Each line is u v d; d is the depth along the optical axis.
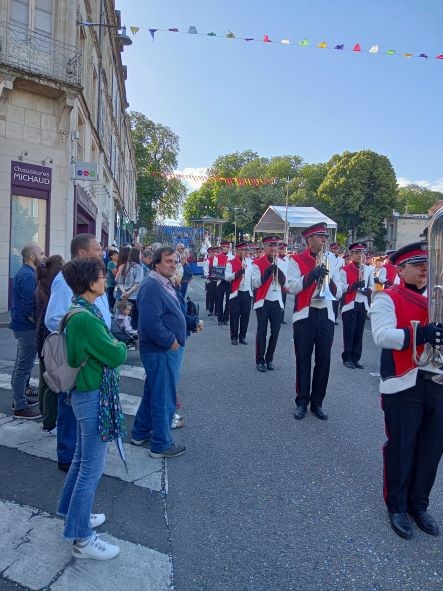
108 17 25.09
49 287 4.90
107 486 4.12
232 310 10.42
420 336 3.44
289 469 4.54
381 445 5.15
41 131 13.82
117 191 37.06
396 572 3.17
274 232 28.39
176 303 4.66
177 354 4.65
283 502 3.96
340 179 46.62
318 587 3.01
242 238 60.91
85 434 3.09
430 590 3.02
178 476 4.34
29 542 3.32
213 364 8.59
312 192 54.00
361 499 4.05
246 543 3.41
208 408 6.17
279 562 3.22
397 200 50.22
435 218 3.25
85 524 3.12
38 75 12.98
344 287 8.55
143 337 4.53
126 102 42.25
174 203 60.53
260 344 8.21
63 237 14.48
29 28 13.31
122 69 35.59
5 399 6.20
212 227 53.91
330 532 3.58
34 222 13.91
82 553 3.13
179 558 3.23
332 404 6.48
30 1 13.26
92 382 3.04
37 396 6.20
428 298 3.35
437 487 4.33
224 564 3.18
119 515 3.70
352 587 3.02
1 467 4.37
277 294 8.15
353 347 8.68
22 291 5.41
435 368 3.53
